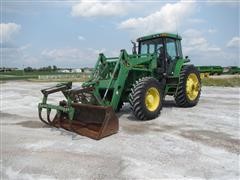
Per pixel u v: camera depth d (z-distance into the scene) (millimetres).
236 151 3826
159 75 7262
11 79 38062
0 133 5383
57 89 5355
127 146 4203
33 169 3447
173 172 3174
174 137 4613
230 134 4711
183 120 5977
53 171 3354
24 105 9500
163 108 7703
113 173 3215
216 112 6887
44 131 5434
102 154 3887
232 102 8766
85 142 4523
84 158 3756
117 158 3699
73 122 5398
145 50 7879
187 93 7734
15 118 7012
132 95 5852
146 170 3256
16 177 3240
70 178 3131
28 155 3979
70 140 4691
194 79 8086
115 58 6004
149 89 5957
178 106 7941
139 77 6574
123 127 5449
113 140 4555
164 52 7371
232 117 6188
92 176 3156
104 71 6047
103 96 5805
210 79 20656
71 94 4820
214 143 4203
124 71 5781
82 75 42875
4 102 10508
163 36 7301
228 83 17594
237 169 3221
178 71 7590
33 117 7070
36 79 37062
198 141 4332
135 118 6379
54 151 4113
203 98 9945
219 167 3285
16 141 4750
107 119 4750
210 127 5258
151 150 3969
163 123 5723
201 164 3387
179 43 8172
